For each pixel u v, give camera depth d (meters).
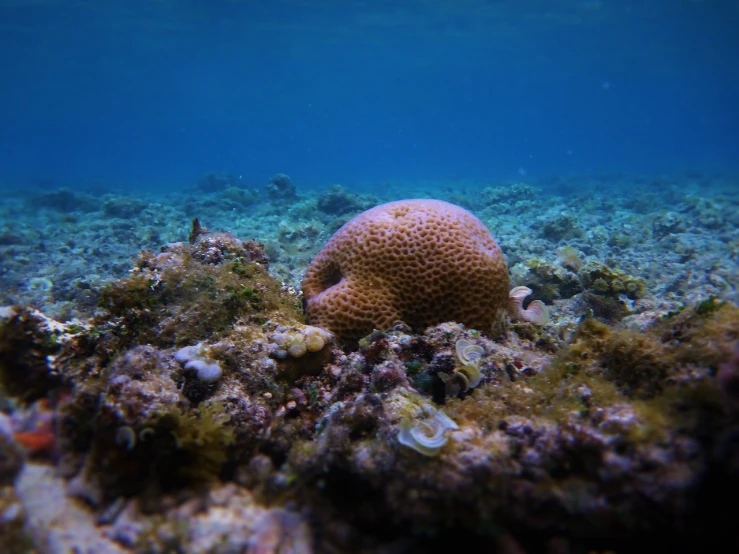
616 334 0.35
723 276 0.84
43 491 0.31
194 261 0.47
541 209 2.03
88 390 0.33
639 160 6.96
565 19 4.03
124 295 0.41
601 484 0.27
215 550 0.29
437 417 0.32
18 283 0.93
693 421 0.27
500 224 1.67
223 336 0.40
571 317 0.62
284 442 0.36
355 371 0.39
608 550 0.28
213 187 3.20
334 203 1.89
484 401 0.34
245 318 0.41
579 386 0.32
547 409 0.32
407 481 0.29
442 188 3.34
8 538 0.27
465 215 0.48
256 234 1.50
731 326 0.31
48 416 0.35
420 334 0.44
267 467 0.34
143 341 0.40
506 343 0.46
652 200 2.04
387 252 0.45
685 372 0.30
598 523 0.27
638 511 0.26
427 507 0.28
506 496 0.28
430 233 0.45
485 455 0.29
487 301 0.45
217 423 0.33
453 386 0.37
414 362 0.38
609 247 1.21
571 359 0.36
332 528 0.30
